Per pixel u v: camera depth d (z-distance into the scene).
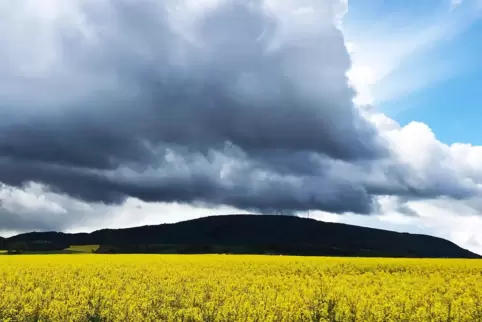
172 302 16.02
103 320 14.58
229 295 16.55
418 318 14.23
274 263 31.16
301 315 14.56
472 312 15.06
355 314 14.62
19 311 14.82
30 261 31.12
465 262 34.50
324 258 39.47
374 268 29.89
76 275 22.38
